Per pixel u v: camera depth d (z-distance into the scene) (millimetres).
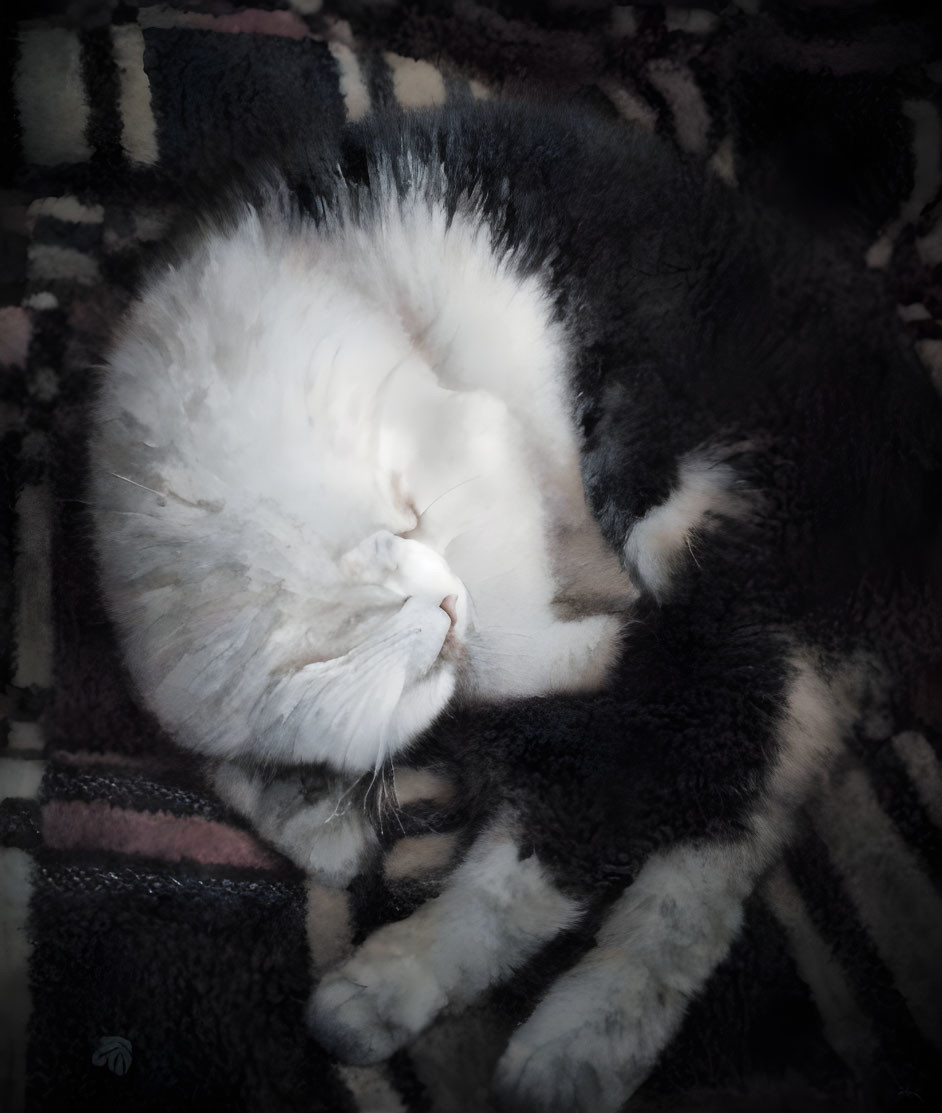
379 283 478
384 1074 441
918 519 463
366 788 461
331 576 429
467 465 462
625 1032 429
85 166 489
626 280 473
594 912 447
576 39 510
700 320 470
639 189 483
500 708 472
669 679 460
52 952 456
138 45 496
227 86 496
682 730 457
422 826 466
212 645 429
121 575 439
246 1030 448
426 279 483
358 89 501
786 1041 442
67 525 459
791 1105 437
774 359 469
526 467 472
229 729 443
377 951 444
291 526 431
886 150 492
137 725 456
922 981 449
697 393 466
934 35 502
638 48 509
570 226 478
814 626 461
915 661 461
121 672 452
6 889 459
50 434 468
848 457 465
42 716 461
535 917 445
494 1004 442
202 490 431
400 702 447
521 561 476
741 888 449
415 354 475
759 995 443
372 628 427
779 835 454
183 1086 445
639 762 457
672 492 463
